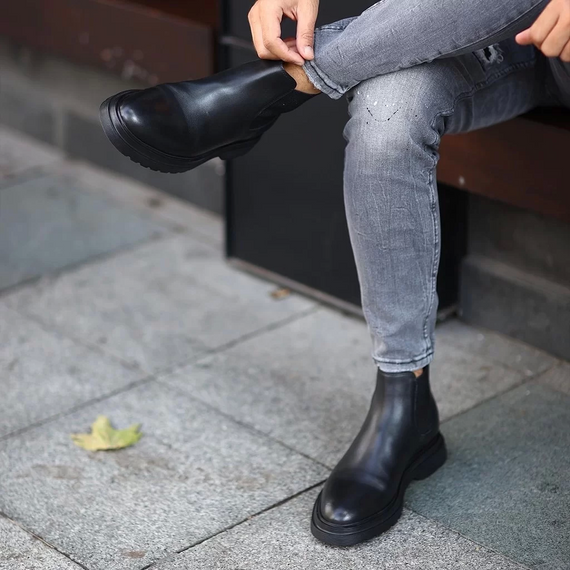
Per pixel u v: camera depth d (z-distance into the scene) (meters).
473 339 2.54
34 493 1.99
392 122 1.68
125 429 2.18
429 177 1.74
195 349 2.52
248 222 2.86
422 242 1.75
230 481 2.02
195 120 1.74
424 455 1.94
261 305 2.74
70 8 3.29
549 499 1.92
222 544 1.83
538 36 1.54
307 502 1.94
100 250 3.07
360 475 1.82
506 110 1.96
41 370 2.43
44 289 2.84
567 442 2.10
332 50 1.71
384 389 1.86
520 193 2.19
